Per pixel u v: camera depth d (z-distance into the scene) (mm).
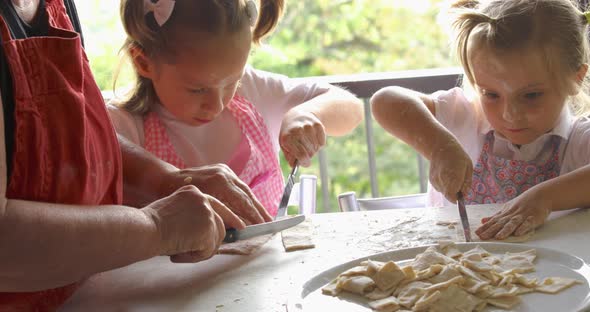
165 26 1359
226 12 1332
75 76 1007
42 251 834
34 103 936
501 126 1543
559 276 972
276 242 1256
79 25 1284
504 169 1690
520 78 1433
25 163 925
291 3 5758
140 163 1338
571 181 1256
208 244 1053
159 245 989
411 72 2252
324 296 980
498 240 1161
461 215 1252
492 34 1455
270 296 1006
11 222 808
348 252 1165
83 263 886
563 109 1572
